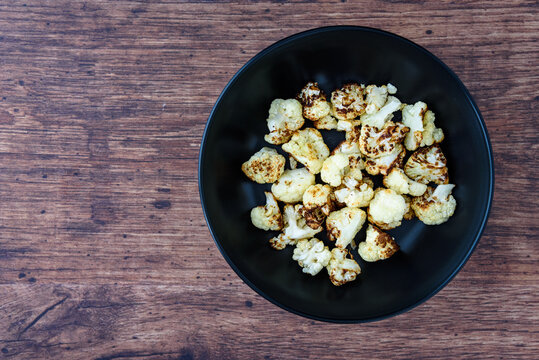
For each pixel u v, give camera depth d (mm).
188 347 563
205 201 507
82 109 562
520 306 549
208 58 557
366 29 499
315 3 551
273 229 554
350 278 541
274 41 554
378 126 537
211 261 561
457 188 539
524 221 548
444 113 536
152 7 559
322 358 559
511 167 548
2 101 564
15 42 563
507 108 547
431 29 548
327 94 557
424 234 549
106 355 563
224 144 538
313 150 541
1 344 565
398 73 539
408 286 541
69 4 562
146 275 562
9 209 566
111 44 561
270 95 549
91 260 563
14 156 565
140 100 561
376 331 557
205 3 556
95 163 563
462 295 553
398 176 529
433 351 554
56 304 565
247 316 561
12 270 566
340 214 537
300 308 528
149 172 561
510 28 546
